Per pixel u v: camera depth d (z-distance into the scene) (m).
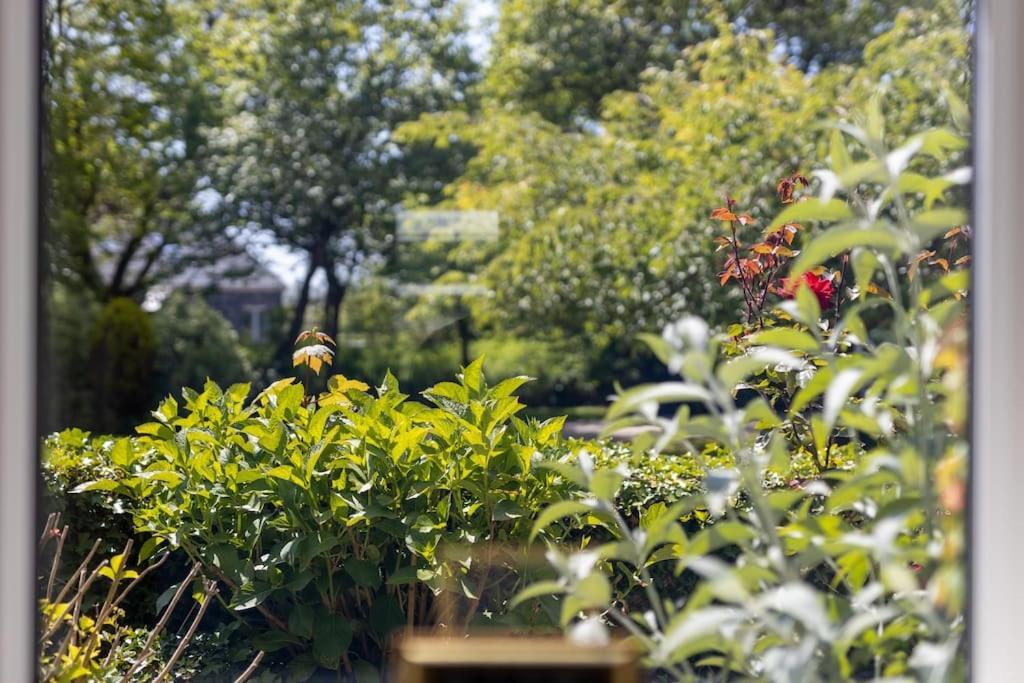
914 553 1.08
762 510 1.23
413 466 2.25
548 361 7.71
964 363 1.01
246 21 8.63
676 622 1.13
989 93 0.94
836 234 1.18
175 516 2.29
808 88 6.74
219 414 2.34
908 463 1.13
